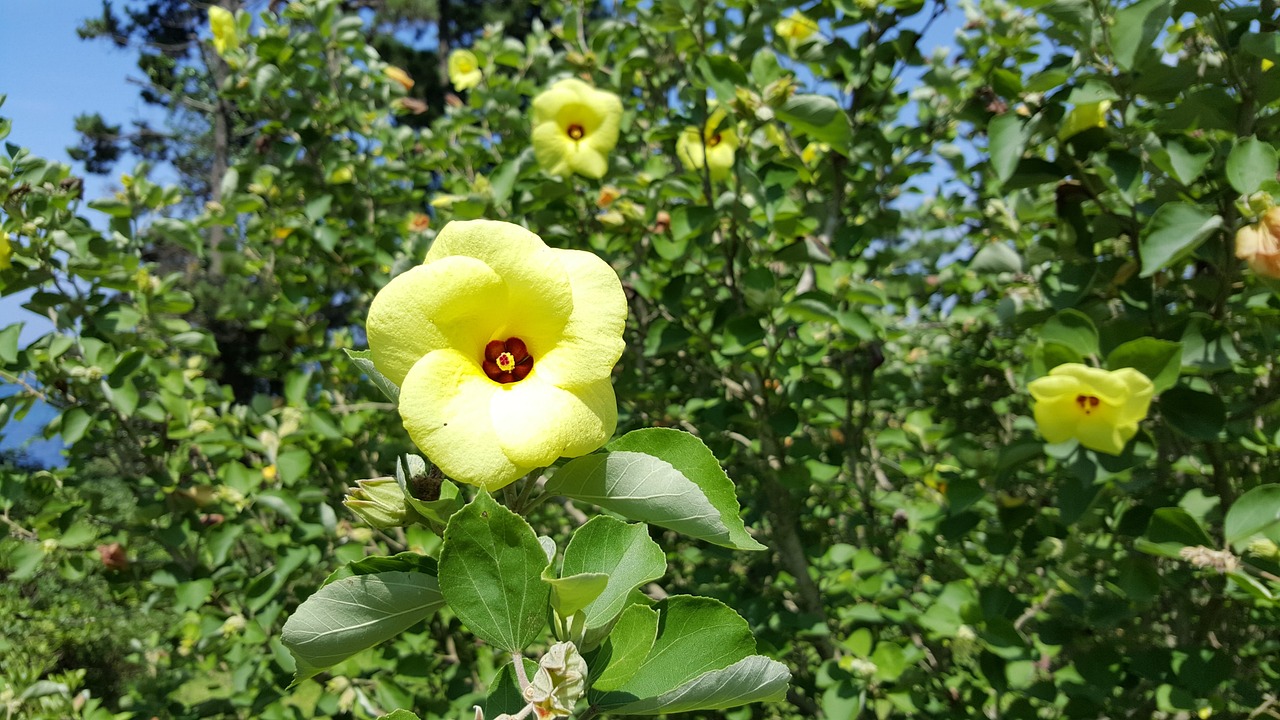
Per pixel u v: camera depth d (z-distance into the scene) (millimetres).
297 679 1270
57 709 3611
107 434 3898
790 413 3314
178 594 3562
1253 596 2275
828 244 3713
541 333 1215
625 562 1279
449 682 3893
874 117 4023
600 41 4426
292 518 3705
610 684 1222
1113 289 2826
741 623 1291
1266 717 2900
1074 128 2660
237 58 4680
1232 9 2551
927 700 3240
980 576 3889
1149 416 2844
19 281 3342
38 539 3719
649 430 1390
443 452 1104
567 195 3840
